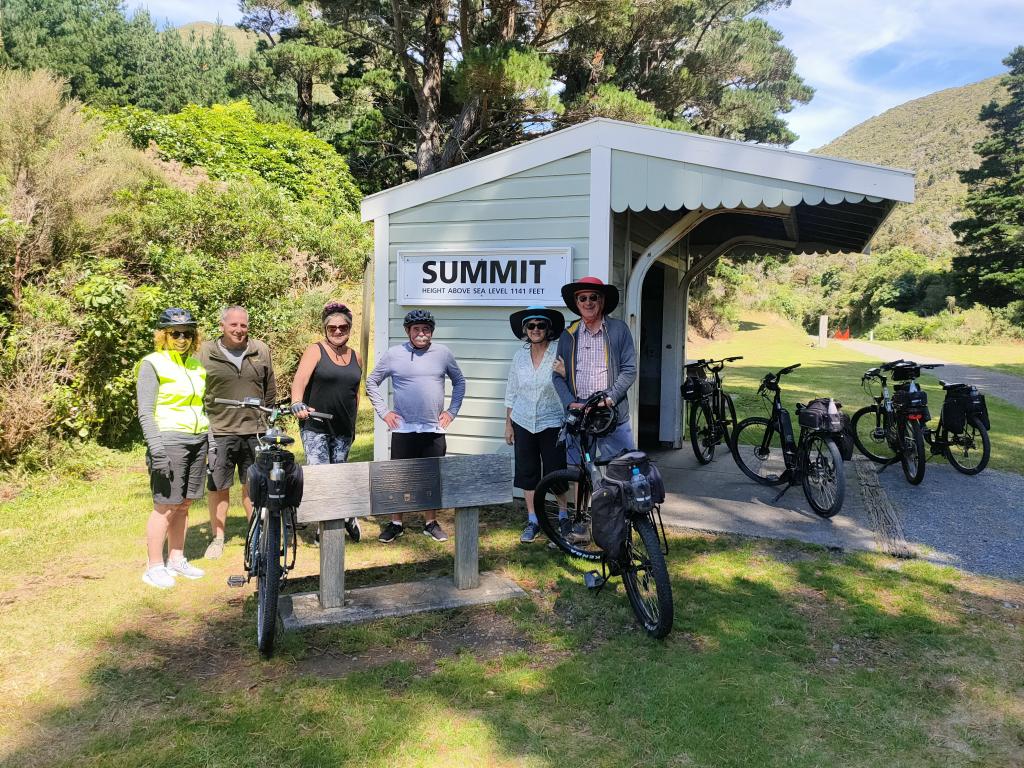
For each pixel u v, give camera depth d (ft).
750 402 37.19
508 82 51.01
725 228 28.17
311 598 13.37
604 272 19.16
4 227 24.48
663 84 74.59
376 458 21.84
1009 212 142.10
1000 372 63.98
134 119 50.39
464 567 13.74
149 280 32.27
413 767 8.61
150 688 10.37
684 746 9.00
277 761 8.70
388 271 21.45
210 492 15.60
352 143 74.64
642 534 12.07
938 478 23.17
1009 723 9.50
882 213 19.35
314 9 70.23
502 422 20.53
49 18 110.11
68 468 22.94
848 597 13.57
